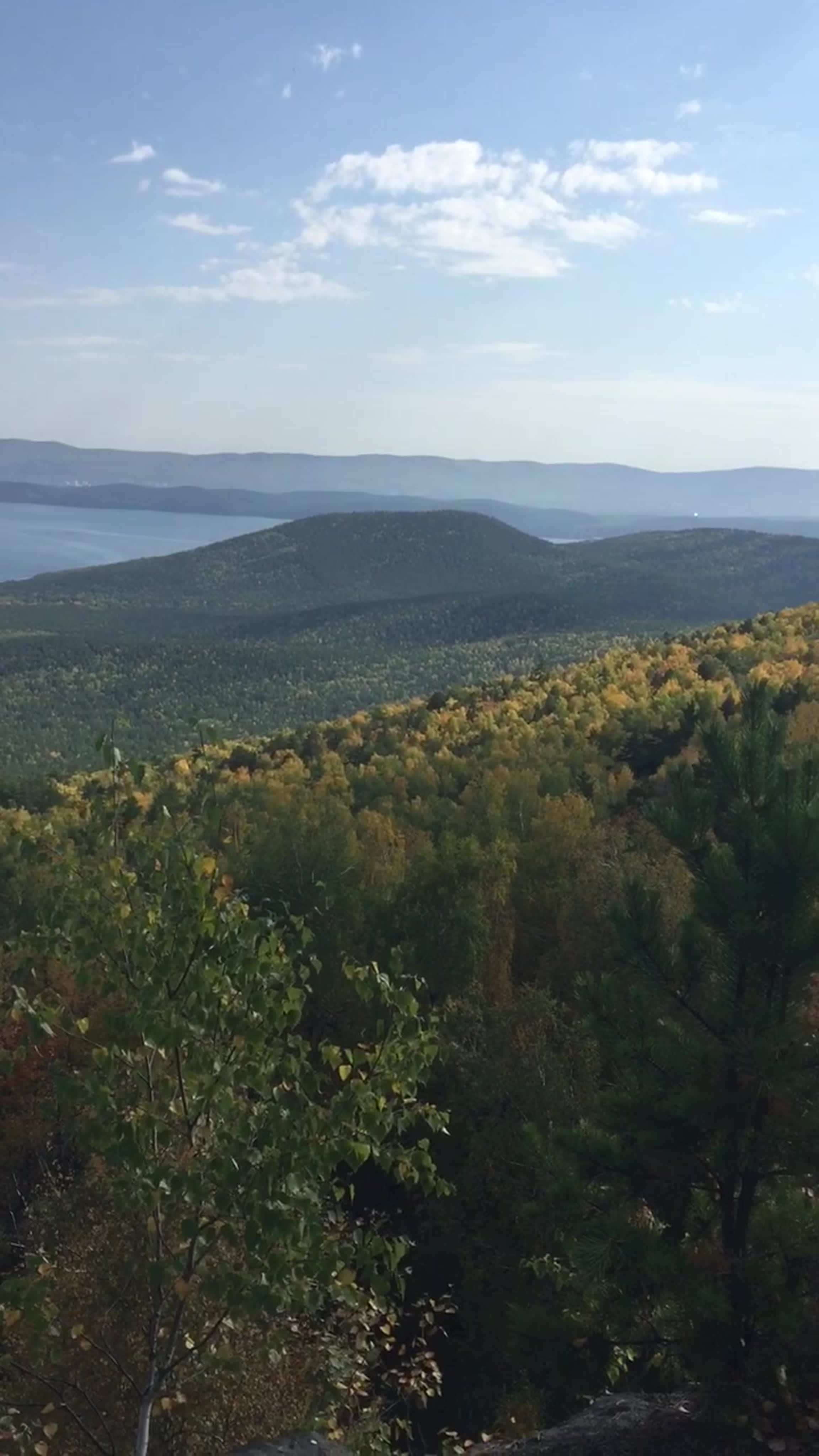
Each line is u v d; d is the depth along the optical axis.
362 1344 8.58
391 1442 14.52
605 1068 19.33
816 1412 8.58
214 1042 6.43
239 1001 6.32
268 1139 6.11
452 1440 10.40
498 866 31.47
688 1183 9.56
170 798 6.82
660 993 10.04
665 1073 9.51
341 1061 6.79
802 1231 8.95
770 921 9.48
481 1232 19.28
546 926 33.38
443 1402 18.53
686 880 25.11
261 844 33.12
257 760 94.25
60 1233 12.38
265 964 6.29
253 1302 6.05
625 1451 8.77
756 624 110.94
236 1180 5.92
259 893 29.36
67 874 6.33
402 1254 6.77
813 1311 8.81
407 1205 23.75
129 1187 6.47
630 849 36.28
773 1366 8.66
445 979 27.97
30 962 6.58
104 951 6.26
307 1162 6.18
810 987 9.66
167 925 6.29
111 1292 8.77
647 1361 10.42
